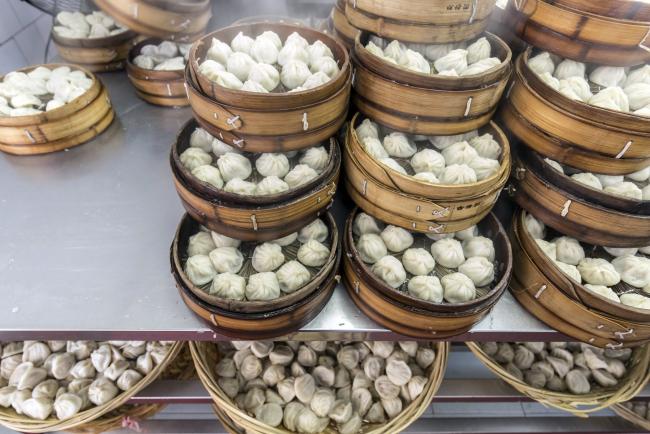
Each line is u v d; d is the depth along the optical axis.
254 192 1.07
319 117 1.01
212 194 1.01
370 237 1.13
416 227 1.09
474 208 1.05
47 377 1.33
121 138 1.62
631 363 1.41
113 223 1.32
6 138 1.45
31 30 2.14
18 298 1.12
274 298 1.03
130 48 1.85
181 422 1.60
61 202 1.37
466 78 1.01
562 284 1.04
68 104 1.48
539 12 1.10
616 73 1.15
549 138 1.08
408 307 1.01
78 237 1.28
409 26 1.09
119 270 1.20
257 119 0.97
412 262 1.09
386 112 1.11
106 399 1.26
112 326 1.08
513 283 1.18
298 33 1.23
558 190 1.08
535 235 1.20
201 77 0.97
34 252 1.23
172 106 1.75
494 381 1.45
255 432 1.20
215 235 1.12
